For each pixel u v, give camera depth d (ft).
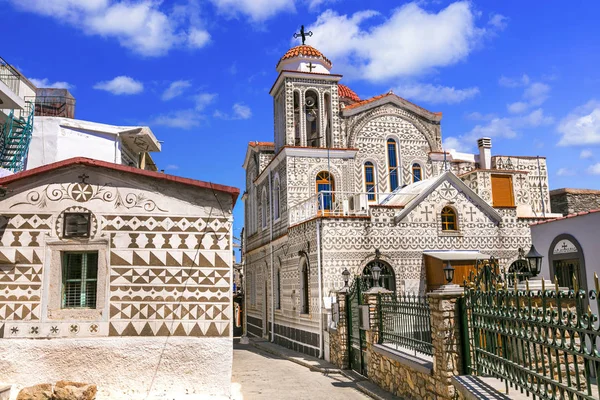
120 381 35.50
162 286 36.91
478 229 72.74
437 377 33.78
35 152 62.08
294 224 81.20
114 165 37.37
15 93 64.59
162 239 37.37
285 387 48.83
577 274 50.44
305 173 86.28
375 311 49.67
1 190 36.47
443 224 72.23
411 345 40.96
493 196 87.25
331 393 45.78
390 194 84.02
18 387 34.63
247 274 121.39
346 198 86.69
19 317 35.65
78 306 36.58
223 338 36.76
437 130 96.58
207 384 36.11
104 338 35.88
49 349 35.37
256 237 109.91
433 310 34.71
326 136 92.02
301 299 75.82
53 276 36.27
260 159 108.68
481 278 31.14
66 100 79.05
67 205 36.99
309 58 92.89
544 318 22.85
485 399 25.88
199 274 37.29
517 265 72.95
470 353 32.48
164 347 36.22
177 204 37.93
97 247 36.81
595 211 47.80
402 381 40.98
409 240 70.23
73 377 35.24
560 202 102.63
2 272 36.06
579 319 20.07
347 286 60.64
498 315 27.86
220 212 38.22
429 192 72.08
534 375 23.77
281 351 77.66
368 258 68.49
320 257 67.15
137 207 37.47
